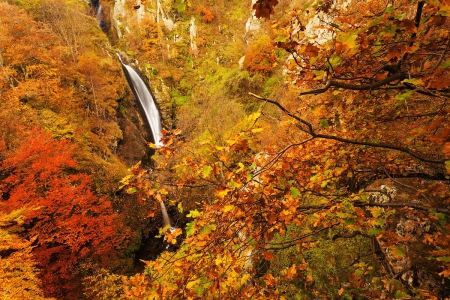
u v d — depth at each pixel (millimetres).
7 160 11500
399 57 1595
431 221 3084
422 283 4207
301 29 1876
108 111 22062
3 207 10453
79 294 12117
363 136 3330
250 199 1818
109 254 14414
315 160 3051
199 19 38375
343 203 2162
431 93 1490
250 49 26547
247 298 2340
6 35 17172
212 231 1988
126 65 32469
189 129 26641
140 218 16984
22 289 7480
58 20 24406
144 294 2053
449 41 1478
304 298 5379
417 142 3359
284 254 5719
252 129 1892
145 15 38281
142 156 23188
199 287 1915
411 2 1477
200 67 36031
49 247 12508
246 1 39406
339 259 5852
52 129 15914
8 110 14195
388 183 5613
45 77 17609
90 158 16516
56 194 11836
